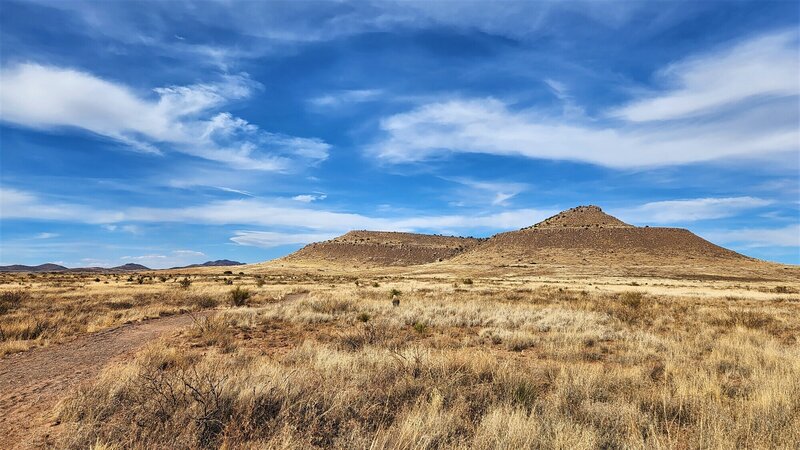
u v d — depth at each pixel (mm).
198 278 81188
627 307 23781
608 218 198875
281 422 4875
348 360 8430
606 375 7828
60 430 5348
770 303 30062
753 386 7305
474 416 5504
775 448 4609
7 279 61781
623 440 4734
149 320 18531
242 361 8969
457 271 125062
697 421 5363
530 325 16672
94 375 8352
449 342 12648
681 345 12266
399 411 5512
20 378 8227
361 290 41219
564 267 129625
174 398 5324
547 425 4895
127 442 4512
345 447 4426
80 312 19719
